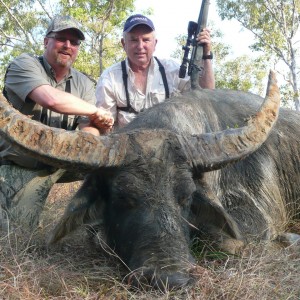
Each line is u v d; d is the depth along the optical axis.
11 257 1.38
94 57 7.71
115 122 2.20
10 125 1.30
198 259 1.46
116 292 1.22
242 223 1.66
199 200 1.46
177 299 1.14
